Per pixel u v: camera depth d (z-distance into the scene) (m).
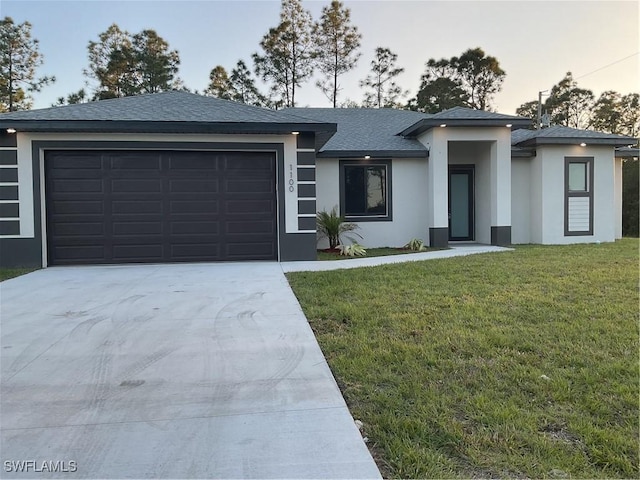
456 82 35.09
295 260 9.26
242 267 8.30
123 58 29.05
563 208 12.57
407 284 6.20
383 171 12.31
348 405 2.71
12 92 26.28
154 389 2.96
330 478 2.00
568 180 12.58
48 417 2.59
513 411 2.55
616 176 14.71
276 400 2.79
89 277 7.26
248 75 30.22
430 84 34.56
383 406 2.67
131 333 4.18
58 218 8.73
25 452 2.22
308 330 4.21
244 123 8.68
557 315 4.52
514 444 2.24
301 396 2.84
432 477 2.00
